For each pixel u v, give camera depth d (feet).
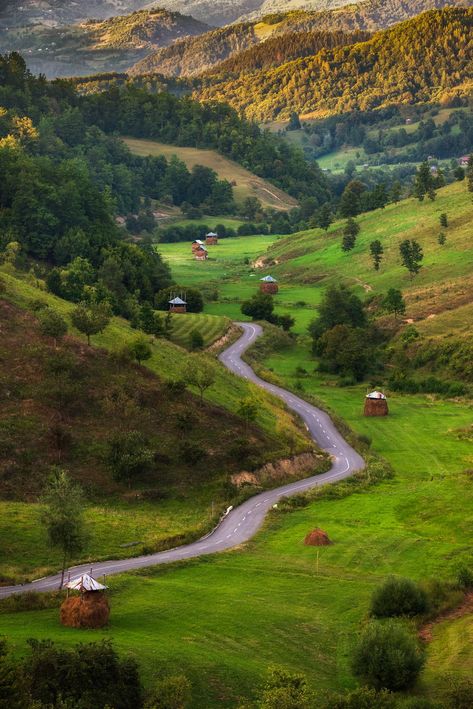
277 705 193.36
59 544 271.08
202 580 297.33
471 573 301.43
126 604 263.70
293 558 327.67
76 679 192.75
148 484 400.47
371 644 229.45
